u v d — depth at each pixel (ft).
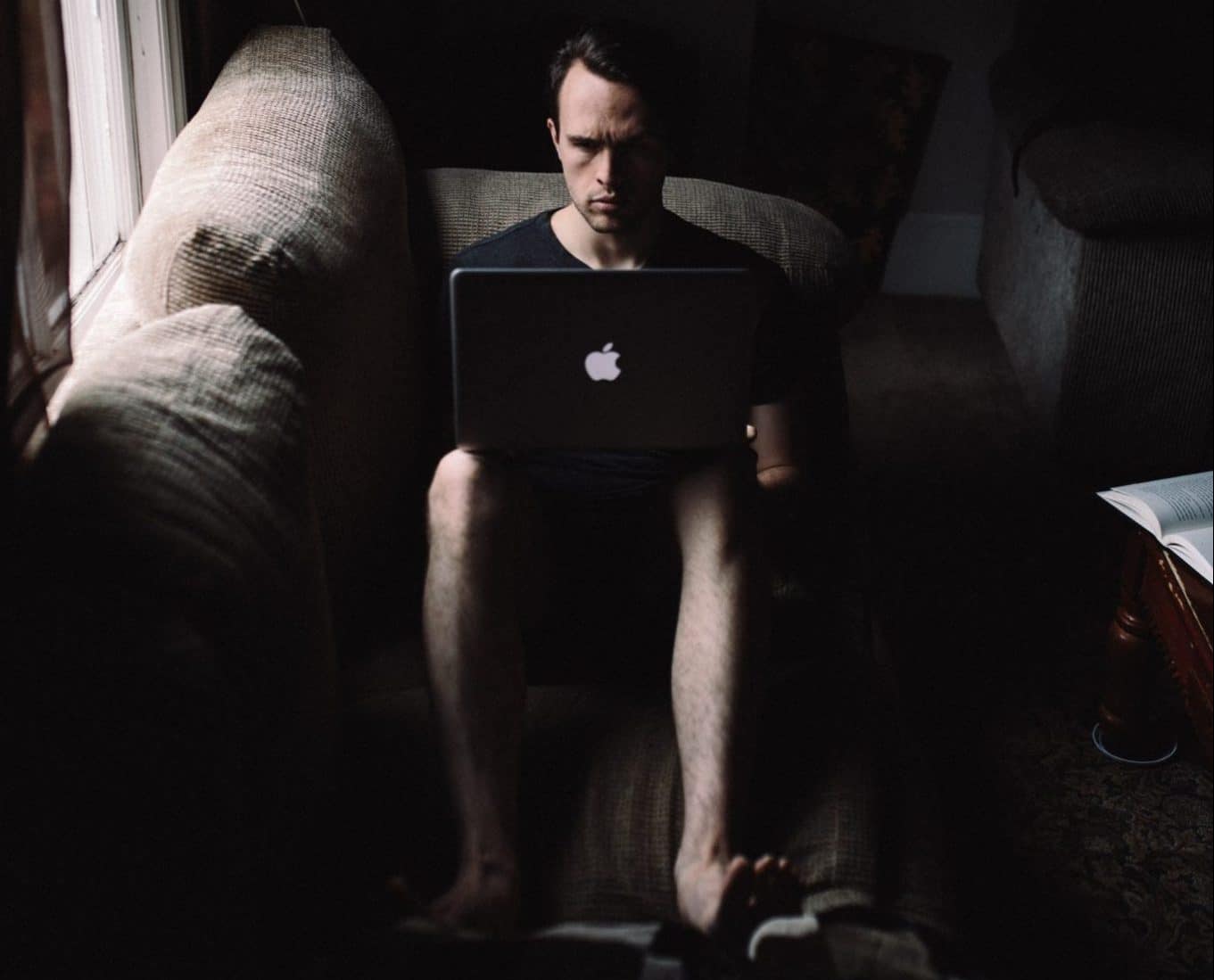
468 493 4.70
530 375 4.67
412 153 9.91
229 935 3.50
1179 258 9.02
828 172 12.44
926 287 13.17
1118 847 6.41
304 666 4.00
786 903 4.12
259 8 7.77
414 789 4.54
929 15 12.34
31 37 3.94
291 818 3.92
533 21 10.34
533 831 4.46
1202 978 5.67
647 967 3.95
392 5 9.99
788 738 4.90
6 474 3.65
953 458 9.98
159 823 3.29
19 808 3.19
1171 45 10.36
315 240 4.94
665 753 4.76
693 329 4.63
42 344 4.08
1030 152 10.07
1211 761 5.16
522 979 3.87
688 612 4.74
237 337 4.33
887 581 8.41
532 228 5.79
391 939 3.87
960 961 4.25
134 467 3.66
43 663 3.22
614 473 5.51
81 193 5.58
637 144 5.29
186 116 6.63
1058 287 9.73
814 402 6.55
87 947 3.31
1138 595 6.57
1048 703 7.39
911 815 4.72
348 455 5.18
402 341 5.90
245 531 3.82
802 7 12.40
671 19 10.97
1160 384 9.38
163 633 3.35
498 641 4.54
